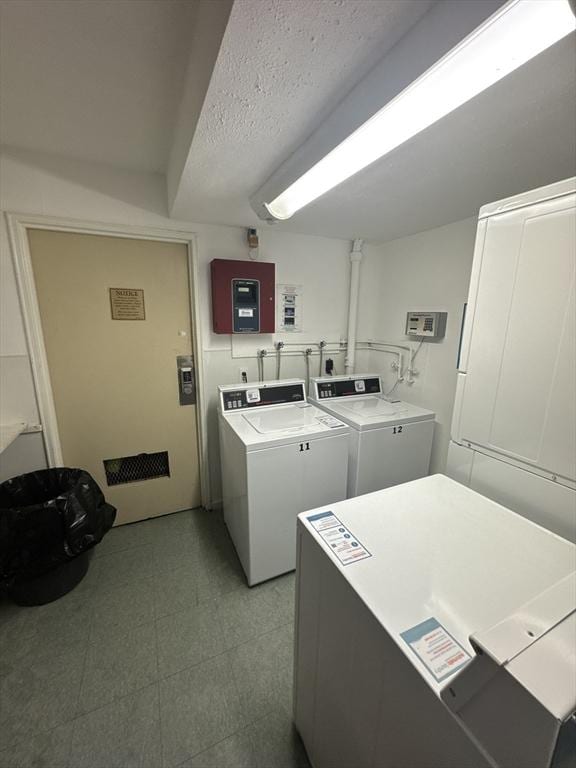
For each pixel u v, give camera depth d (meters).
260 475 1.70
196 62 0.98
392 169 1.33
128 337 2.19
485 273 1.14
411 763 0.66
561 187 0.91
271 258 2.41
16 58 1.08
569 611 0.52
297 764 1.12
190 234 2.15
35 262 1.88
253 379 2.54
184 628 1.60
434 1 0.64
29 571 1.59
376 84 0.80
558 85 0.83
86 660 1.44
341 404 2.37
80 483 1.77
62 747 1.16
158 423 2.38
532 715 0.43
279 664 1.44
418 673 0.61
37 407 1.97
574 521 0.98
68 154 1.78
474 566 0.86
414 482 1.26
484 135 1.08
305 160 1.13
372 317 2.86
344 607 0.83
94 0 0.88
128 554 2.10
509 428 1.11
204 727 1.22
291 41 0.71
